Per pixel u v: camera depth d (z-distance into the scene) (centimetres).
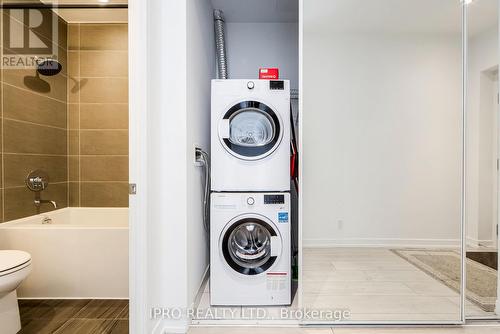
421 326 179
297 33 303
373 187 199
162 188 176
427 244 199
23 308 202
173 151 176
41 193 256
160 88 175
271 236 199
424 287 199
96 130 291
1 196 217
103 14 276
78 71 290
